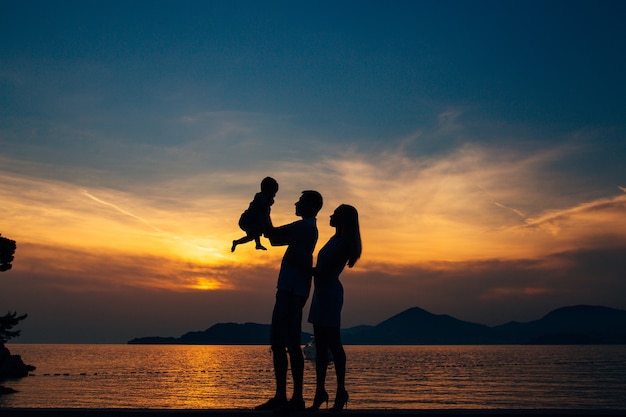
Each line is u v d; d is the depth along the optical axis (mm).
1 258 60906
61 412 4816
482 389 108625
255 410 5227
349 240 6047
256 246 5988
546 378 147500
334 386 105500
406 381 134250
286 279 5902
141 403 75875
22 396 80750
